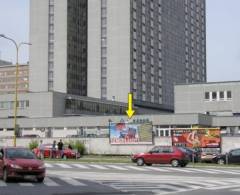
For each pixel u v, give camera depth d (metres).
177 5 162.25
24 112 102.06
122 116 79.25
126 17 135.38
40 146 51.94
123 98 133.75
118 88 134.62
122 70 134.75
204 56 180.25
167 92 151.62
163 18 152.25
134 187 21.00
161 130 77.25
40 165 22.19
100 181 23.92
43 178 22.66
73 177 26.19
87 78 139.88
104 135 62.41
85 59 144.50
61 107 102.75
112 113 119.19
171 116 76.88
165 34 152.88
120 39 135.75
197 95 91.44
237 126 77.56
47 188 19.77
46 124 85.00
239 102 87.88
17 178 23.05
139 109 133.75
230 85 88.94
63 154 50.09
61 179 24.67
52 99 100.38
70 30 141.00
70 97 104.88
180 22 163.75
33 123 86.12
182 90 92.75
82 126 82.12
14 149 23.14
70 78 139.38
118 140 57.59
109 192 18.70
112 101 119.81
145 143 55.81
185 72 164.50
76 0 144.00
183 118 76.44
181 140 50.16
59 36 140.00
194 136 49.56
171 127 76.69
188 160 38.19
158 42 148.62
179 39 162.38
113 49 136.38
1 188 19.33
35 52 141.75
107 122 80.19
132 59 135.62
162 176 27.69
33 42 142.00
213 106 89.94
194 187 21.33
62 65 138.62
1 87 192.25
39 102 101.12
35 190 18.77
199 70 175.12
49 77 139.88
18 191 18.23
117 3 136.75
